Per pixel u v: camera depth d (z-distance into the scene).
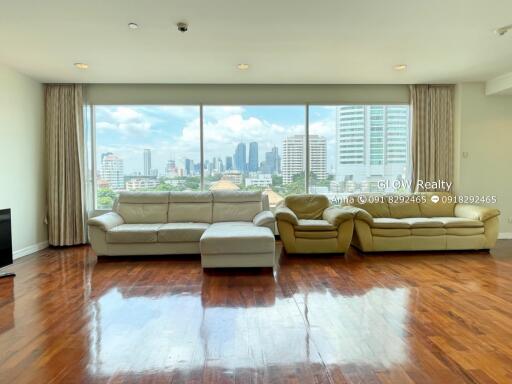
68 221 5.32
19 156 4.71
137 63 4.37
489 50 4.01
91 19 3.12
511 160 5.62
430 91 5.58
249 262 3.85
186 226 4.52
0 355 2.11
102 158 5.68
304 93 5.66
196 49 3.90
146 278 3.64
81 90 5.33
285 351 2.15
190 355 2.10
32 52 3.94
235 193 5.14
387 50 3.99
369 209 5.14
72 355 2.11
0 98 4.36
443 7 2.94
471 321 2.55
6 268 4.06
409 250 4.68
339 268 3.99
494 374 1.89
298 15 3.09
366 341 2.27
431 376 1.87
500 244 5.24
